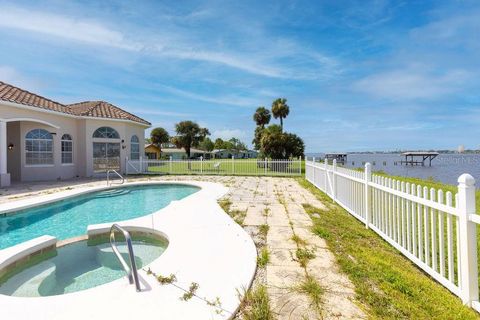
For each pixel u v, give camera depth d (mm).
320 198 9719
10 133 15633
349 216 7223
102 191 12586
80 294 3254
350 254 4348
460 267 3139
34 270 4887
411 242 4551
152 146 50000
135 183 13977
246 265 3939
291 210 7629
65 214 9469
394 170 37875
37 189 12336
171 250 4598
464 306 2979
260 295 3029
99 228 6133
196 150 61156
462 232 3086
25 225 8195
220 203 8672
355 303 2926
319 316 2703
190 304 3004
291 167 19469
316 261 4066
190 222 6363
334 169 9133
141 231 6113
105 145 18969
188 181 14805
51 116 16219
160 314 2834
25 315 2865
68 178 17234
